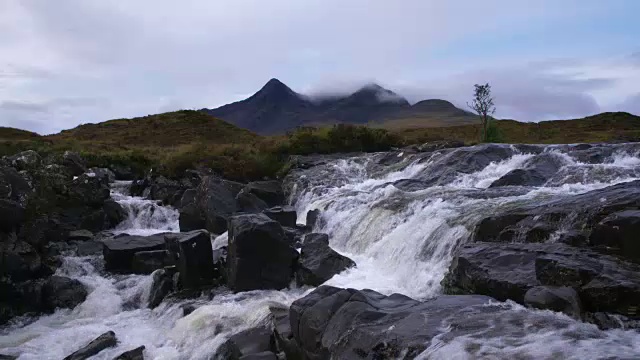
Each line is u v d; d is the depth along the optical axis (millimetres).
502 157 22047
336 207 19453
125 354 10109
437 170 22250
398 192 18406
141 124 74062
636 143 19812
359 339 7043
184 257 14227
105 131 70125
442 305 7559
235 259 13406
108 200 22203
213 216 20266
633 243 8086
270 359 8633
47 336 12008
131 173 33031
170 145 60062
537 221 10734
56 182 20578
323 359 7695
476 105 37562
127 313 13625
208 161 30734
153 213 23562
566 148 21312
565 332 6082
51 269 15781
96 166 32594
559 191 15016
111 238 17859
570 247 8891
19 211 16047
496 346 5746
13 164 22062
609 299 7070
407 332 6598
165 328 11883
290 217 19453
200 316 11227
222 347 9789
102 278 15742
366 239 16328
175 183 27766
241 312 11203
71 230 19656
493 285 8453
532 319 6555
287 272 13625
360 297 8242
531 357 5379
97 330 12234
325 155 33000
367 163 29000
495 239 11398
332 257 13648
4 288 13805
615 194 10922
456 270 9688
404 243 13820
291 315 8906
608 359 5238
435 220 13555
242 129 73875
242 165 29797
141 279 15344
